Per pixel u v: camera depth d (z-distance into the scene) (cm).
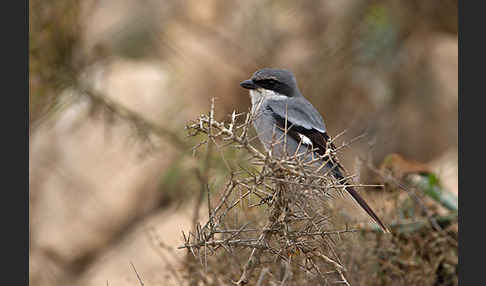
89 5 1208
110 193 1252
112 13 1420
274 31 1517
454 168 1170
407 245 811
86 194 1266
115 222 1252
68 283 1215
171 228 1129
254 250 566
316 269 582
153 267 1087
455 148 1362
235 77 1436
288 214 551
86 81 1123
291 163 545
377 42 1498
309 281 641
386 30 1502
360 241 764
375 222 721
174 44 1420
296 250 584
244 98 1426
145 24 1422
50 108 1116
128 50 1380
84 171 1268
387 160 877
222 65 1431
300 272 666
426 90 1474
